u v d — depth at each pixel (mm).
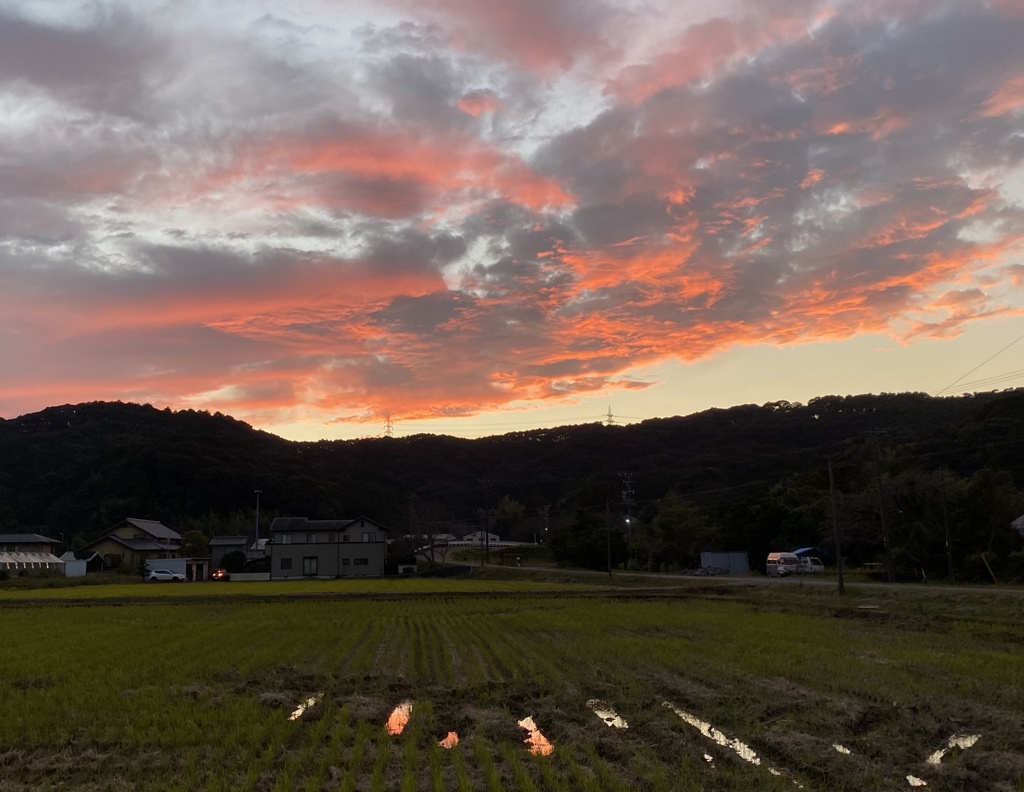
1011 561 45625
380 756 11320
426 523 118375
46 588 61438
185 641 24688
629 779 10328
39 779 10766
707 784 10219
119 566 88250
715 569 72812
